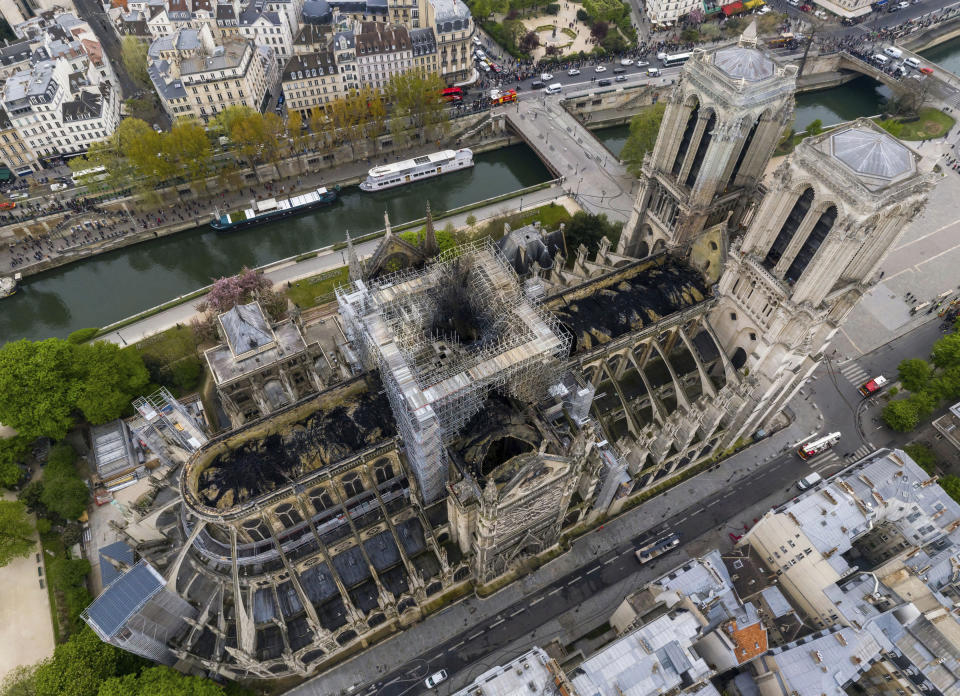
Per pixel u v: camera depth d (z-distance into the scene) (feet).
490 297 345.72
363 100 641.40
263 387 428.97
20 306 588.91
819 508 361.51
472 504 307.99
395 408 315.37
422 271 379.35
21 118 621.72
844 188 278.05
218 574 337.93
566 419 353.72
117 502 360.69
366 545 362.94
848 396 486.79
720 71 333.01
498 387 326.85
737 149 357.20
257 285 499.10
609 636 372.38
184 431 367.66
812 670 319.88
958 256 587.68
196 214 630.33
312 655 341.21
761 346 364.17
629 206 627.46
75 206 618.44
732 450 451.94
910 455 437.99
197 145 596.29
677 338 421.18
